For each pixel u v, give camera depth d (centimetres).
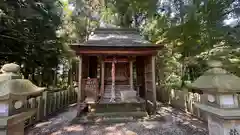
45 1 622
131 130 445
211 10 430
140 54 651
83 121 534
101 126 489
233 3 406
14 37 589
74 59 1205
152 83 654
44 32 688
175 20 459
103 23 1126
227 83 143
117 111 609
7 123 114
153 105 639
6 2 493
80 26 1239
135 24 1152
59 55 927
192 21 507
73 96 1069
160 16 562
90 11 994
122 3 483
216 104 154
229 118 138
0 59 627
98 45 606
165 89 933
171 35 669
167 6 397
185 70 865
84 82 626
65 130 450
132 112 596
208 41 533
